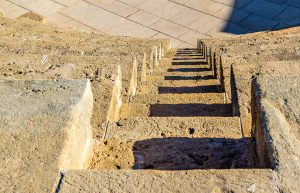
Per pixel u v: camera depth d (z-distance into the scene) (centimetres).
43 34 1048
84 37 1103
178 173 295
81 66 599
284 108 335
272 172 287
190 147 405
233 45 983
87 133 384
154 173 297
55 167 303
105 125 468
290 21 1395
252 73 585
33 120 338
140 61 802
